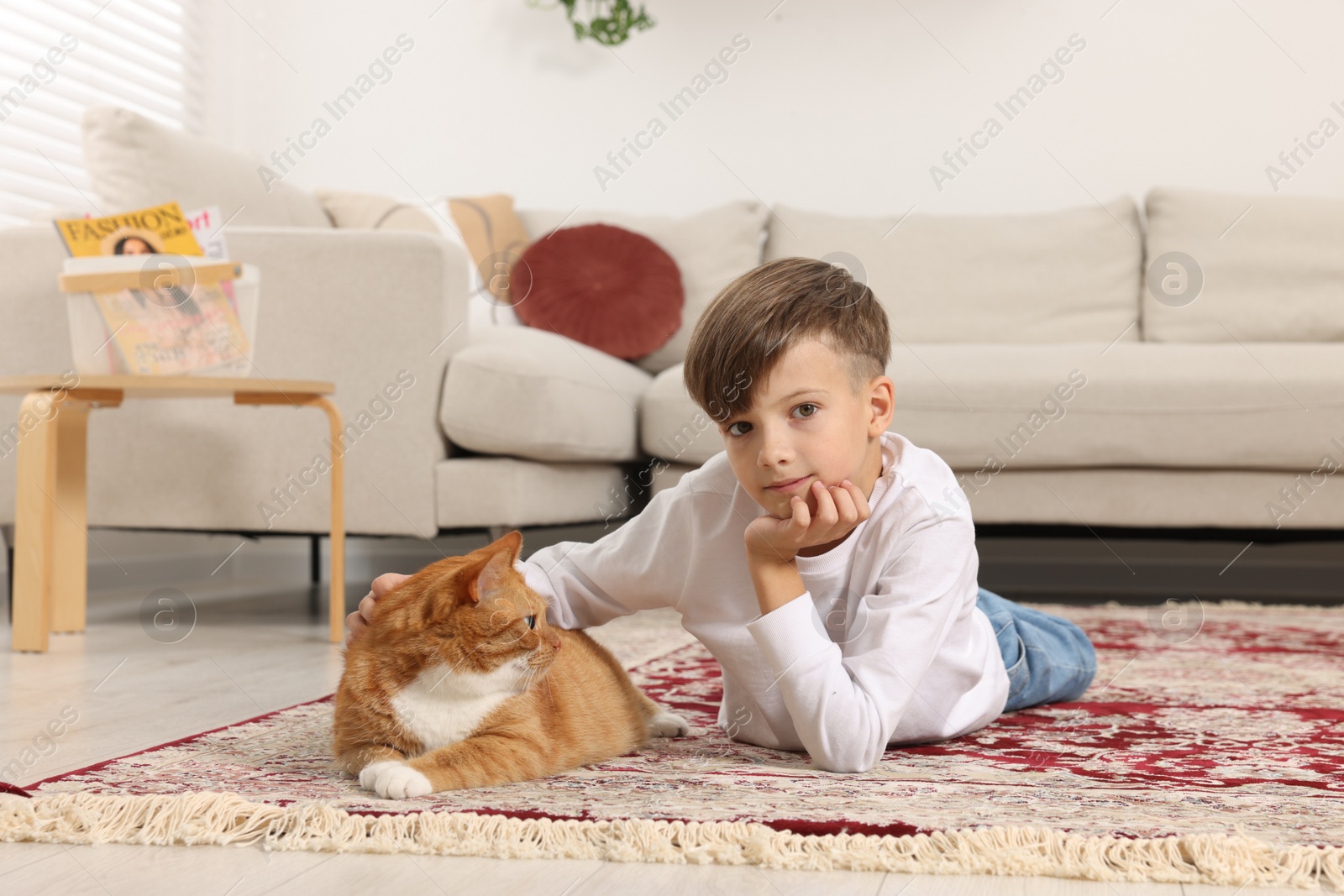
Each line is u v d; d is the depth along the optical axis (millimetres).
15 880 688
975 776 951
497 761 898
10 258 2258
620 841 740
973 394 2461
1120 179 3254
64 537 2033
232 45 3680
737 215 3166
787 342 927
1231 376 2400
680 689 1504
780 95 3408
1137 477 2465
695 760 1035
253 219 2555
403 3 3592
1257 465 2410
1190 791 885
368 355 2199
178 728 1197
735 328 943
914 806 827
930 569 1009
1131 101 3248
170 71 3459
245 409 2238
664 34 3465
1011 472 2490
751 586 1062
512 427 2160
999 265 3059
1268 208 2979
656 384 2590
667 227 3172
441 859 729
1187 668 1648
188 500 2254
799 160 3400
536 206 3527
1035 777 946
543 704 971
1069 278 3039
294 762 998
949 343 3018
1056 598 2844
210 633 2055
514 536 960
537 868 710
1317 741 1114
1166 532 2508
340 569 1945
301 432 2225
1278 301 2906
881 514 1036
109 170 2342
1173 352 2500
